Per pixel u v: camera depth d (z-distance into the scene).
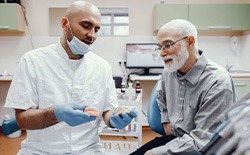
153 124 1.65
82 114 0.94
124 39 3.74
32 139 1.18
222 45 3.77
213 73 1.30
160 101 1.62
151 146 1.48
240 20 3.42
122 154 2.04
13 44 3.68
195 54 1.37
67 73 1.20
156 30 3.51
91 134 1.25
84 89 1.21
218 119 0.56
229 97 1.22
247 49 3.53
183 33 1.31
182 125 1.40
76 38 1.13
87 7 1.12
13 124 1.40
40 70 1.17
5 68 3.71
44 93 1.16
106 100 1.30
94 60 1.32
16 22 3.34
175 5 3.39
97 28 1.16
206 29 3.43
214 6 3.40
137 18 3.72
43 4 3.65
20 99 1.10
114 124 1.13
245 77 3.21
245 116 0.44
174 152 1.19
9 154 2.68
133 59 3.61
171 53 1.33
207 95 1.27
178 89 1.44
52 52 1.22
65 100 1.17
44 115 0.99
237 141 0.41
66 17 1.14
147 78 3.24
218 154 0.43
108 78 1.31
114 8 3.70
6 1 3.39
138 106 1.97
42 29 3.68
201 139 1.15
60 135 1.16
